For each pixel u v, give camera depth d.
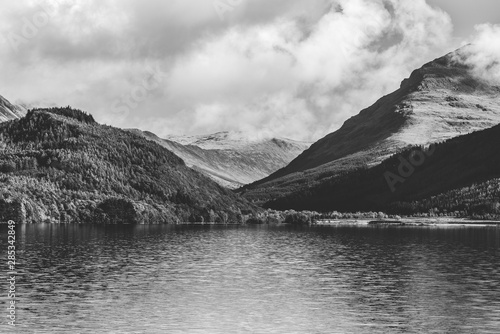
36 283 178.62
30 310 143.12
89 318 136.00
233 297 159.88
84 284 177.62
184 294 163.50
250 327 129.75
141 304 150.38
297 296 161.75
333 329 128.75
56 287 172.25
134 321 133.75
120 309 144.88
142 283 180.50
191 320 135.12
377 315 140.38
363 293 166.00
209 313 141.62
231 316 139.00
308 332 126.38
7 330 126.31
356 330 128.00
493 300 156.50
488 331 127.62
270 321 134.62
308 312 143.12
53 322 132.50
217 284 179.62
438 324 132.75
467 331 127.62
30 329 127.12
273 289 171.88
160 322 133.12
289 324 132.38
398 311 144.25
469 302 154.00
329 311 144.12
